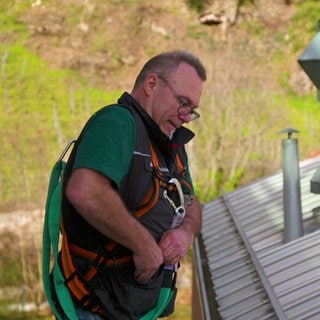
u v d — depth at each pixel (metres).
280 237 7.17
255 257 6.62
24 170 20.75
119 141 2.90
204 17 31.02
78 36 30.00
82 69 28.58
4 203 20.06
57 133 23.34
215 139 22.38
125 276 3.06
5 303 17.84
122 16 30.94
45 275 3.12
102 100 27.06
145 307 3.18
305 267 5.85
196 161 21.88
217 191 21.66
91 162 2.84
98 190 2.82
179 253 3.18
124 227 2.90
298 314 4.92
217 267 7.02
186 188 3.43
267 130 24.20
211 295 6.26
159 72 3.13
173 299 3.44
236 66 28.70
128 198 3.03
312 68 6.58
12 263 18.42
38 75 27.72
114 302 3.05
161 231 3.15
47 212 3.11
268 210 8.37
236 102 24.45
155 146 3.13
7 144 22.56
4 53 27.91
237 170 22.09
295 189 6.90
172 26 30.89
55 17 30.50
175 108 3.12
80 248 3.04
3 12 30.97
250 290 5.89
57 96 26.70
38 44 29.47
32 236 18.95
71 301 3.04
